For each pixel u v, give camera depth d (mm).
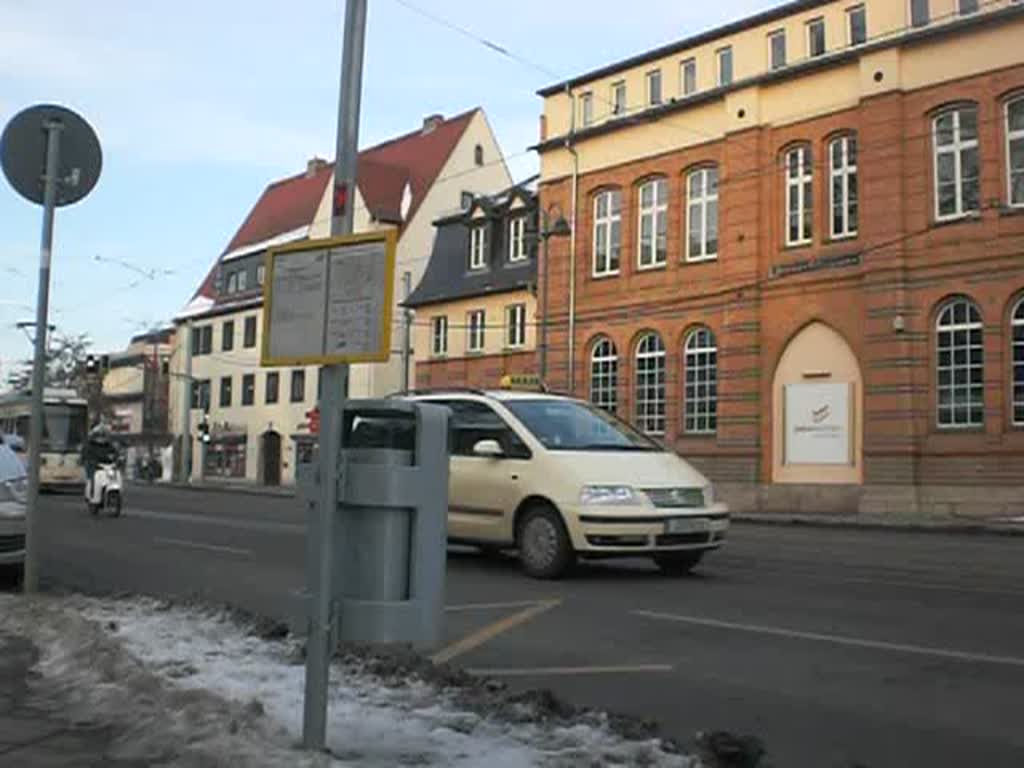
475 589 10547
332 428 4773
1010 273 27234
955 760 5176
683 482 11219
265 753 4609
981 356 27703
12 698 5922
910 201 29266
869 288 29750
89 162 8930
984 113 28047
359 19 5055
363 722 5406
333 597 4805
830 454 30750
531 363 41812
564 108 39969
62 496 34438
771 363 32438
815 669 7039
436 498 4922
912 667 7070
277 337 4938
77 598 9367
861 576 11711
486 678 6723
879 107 29906
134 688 5848
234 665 6688
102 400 77062
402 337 52312
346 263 4680
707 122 34812
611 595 10133
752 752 5082
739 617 8922
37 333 8945
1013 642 7852
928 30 28938
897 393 28906
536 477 11312
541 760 4793
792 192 32594
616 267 37875
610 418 12516
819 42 32281
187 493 40312
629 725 5488
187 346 65562
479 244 45875
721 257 33938
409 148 64000
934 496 28188
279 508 26172
